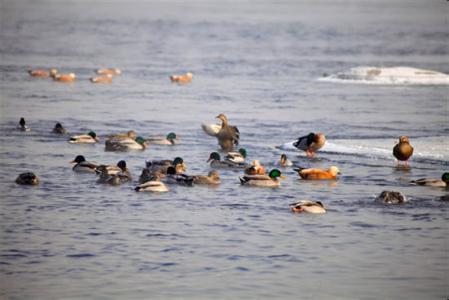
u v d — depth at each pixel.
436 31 135.62
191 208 27.98
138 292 20.58
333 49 101.25
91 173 32.91
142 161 35.81
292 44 107.75
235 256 23.16
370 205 28.47
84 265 22.38
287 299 20.27
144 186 29.92
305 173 32.22
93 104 53.31
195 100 55.94
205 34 122.50
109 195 29.50
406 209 27.95
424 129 44.25
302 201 27.75
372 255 23.39
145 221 26.36
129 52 94.69
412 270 22.27
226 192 30.20
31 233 25.00
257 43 108.62
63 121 46.22
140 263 22.53
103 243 24.14
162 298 20.25
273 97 57.75
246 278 21.56
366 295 20.61
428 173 33.34
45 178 31.98
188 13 185.12
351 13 197.75
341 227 25.94
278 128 44.62
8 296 20.28
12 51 92.56
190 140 41.22
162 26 139.12
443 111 51.12
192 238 24.69
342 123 46.31
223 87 63.59
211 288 20.86
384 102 55.19
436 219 26.83
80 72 74.00
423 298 20.48
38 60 83.94
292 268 22.31
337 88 63.12
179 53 94.25
